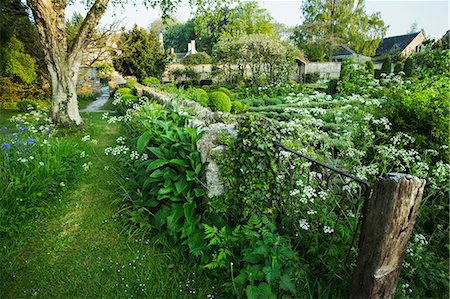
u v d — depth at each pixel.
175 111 3.98
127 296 2.03
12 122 7.38
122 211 3.04
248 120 2.22
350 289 1.67
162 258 2.38
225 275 2.09
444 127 3.09
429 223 2.40
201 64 23.72
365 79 5.90
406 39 31.08
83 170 4.25
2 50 10.37
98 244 2.60
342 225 2.12
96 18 7.29
